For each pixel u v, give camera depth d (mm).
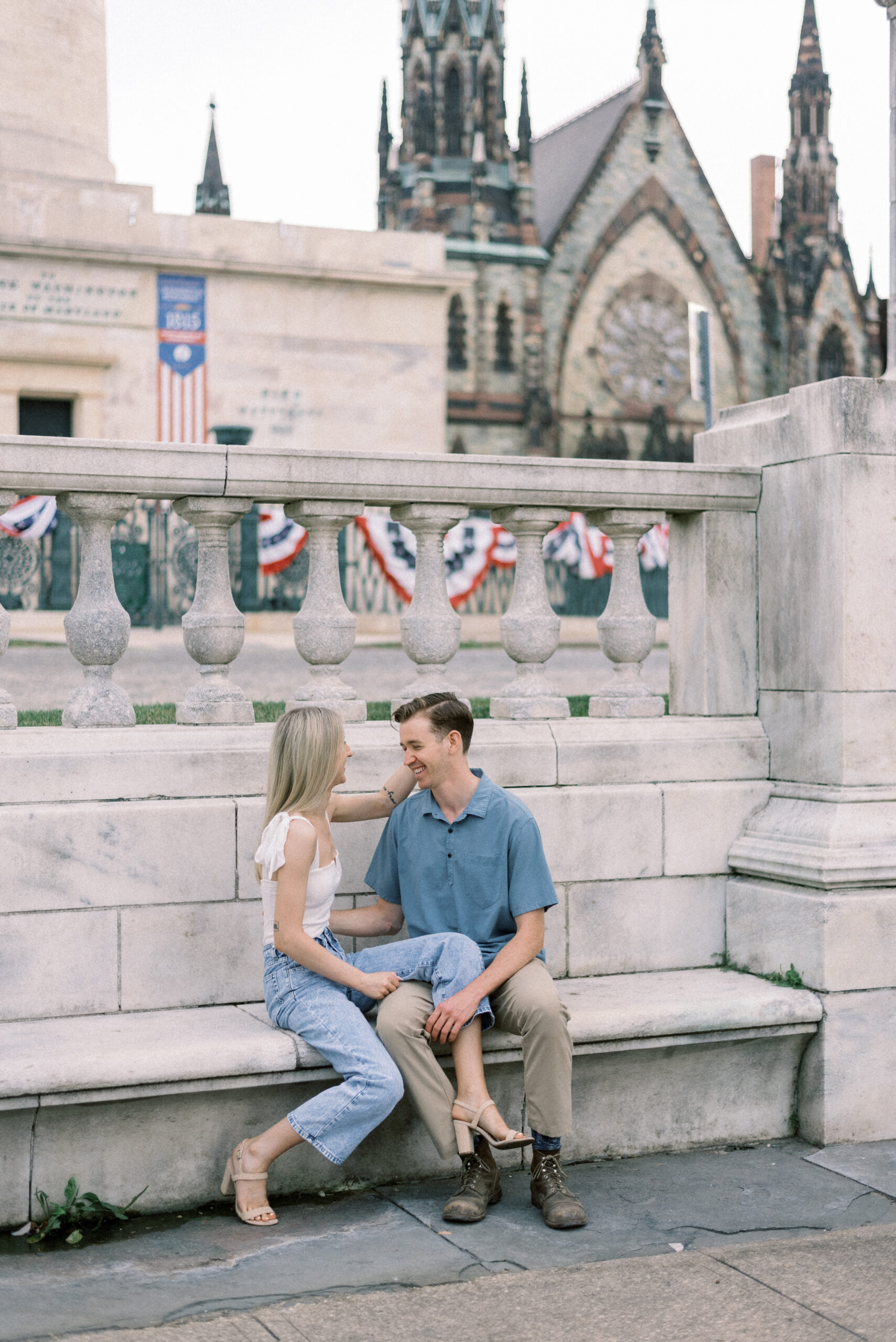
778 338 56156
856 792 4961
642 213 52406
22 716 8695
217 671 4855
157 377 31797
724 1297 3516
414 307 34469
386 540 20812
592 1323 3361
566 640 29953
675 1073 4715
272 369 33062
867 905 4809
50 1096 3814
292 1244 3859
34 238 30125
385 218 55312
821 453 5059
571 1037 4363
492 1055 4309
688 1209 4168
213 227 32125
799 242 56812
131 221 31234
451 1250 3836
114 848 4391
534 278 50125
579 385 51250
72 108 30828
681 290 53281
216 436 29922
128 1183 4055
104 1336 3246
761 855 5074
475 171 50094
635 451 51938
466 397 49219
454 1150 4039
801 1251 3820
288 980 4125
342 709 4910
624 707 5395
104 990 4391
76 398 31406
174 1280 3605
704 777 5262
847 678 4969
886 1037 4848
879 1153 4703
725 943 5266
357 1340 3252
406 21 51000
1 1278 3600
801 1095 4895
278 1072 4055
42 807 4332
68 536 22531
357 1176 4359
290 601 23578
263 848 4098
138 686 14734
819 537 5078
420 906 4402
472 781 4383
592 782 5082
